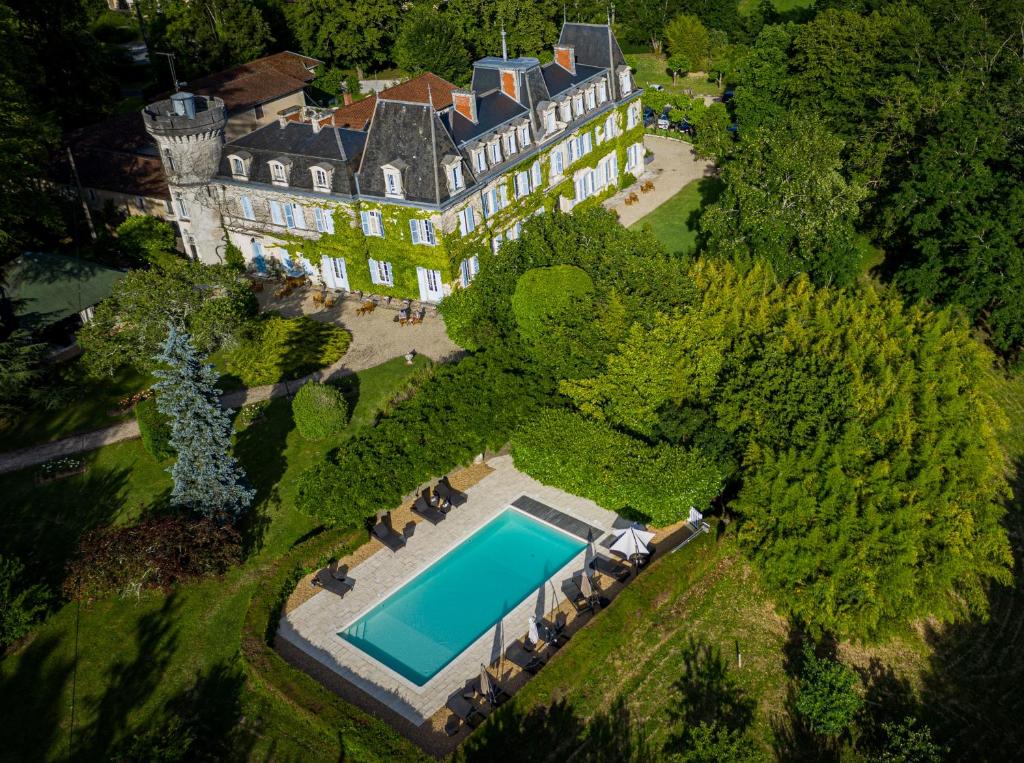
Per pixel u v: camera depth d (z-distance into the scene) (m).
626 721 38.03
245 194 66.69
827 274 59.44
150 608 42.94
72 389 56.44
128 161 75.75
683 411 46.03
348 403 55.34
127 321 53.62
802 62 79.88
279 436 53.22
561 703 38.44
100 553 41.75
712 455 44.66
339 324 64.19
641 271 52.38
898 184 67.69
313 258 67.12
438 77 87.31
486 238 66.38
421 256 63.03
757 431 44.19
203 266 55.81
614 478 43.59
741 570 45.34
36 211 63.69
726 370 47.69
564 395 48.97
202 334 53.69
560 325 49.62
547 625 41.59
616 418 47.06
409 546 46.22
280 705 38.19
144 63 121.12
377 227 63.69
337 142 62.94
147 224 70.00
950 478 42.69
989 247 56.41
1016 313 55.94
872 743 37.59
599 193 80.75
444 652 40.75
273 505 48.50
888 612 39.78
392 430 46.59
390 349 60.81
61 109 87.19
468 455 46.56
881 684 40.28
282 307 66.56
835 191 60.03
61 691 39.16
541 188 71.75
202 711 38.25
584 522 47.53
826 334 48.97
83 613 42.72
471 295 54.53
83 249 72.62
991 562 42.81
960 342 50.88
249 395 56.59
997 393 57.78
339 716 36.62
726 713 38.50
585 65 79.12
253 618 41.50
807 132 60.59
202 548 42.62
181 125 64.69
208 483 44.81
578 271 51.25
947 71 73.69
